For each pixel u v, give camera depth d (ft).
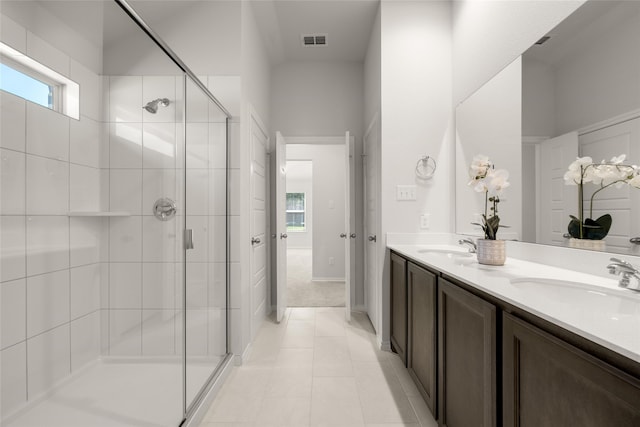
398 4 8.07
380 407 5.43
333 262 16.08
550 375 2.32
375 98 8.98
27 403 5.29
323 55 11.13
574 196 4.08
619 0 3.44
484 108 6.46
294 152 16.25
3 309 5.09
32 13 5.59
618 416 1.72
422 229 7.98
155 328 6.02
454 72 7.90
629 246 3.32
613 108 3.49
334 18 9.01
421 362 5.47
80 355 6.15
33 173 5.60
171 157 6.40
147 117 6.50
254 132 8.76
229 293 7.18
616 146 3.45
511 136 5.53
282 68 11.55
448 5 8.07
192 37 7.31
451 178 8.01
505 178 4.84
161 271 6.17
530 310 2.51
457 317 4.04
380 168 8.20
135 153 6.56
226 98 7.32
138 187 6.48
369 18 9.04
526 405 2.63
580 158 3.97
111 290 6.38
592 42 3.80
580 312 2.38
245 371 6.76
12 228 5.26
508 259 5.44
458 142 7.70
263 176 10.18
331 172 16.20
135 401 5.18
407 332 6.33
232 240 7.25
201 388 5.62
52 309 5.79
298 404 5.53
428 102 8.02
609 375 1.78
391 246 7.70
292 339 8.53
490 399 3.15
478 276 3.87
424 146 8.02
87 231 6.37
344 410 5.34
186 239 6.27
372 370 6.79
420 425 4.96
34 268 5.56
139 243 6.33
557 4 4.41
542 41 4.73
